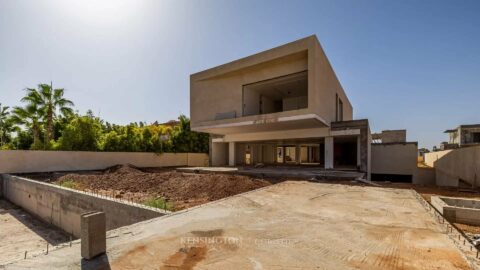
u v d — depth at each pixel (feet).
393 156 64.59
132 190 34.94
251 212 17.76
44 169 55.42
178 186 33.83
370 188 28.78
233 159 70.79
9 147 69.72
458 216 18.71
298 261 10.02
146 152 74.28
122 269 9.34
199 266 9.59
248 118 51.06
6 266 9.51
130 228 14.07
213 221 15.51
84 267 9.44
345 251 11.00
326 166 53.67
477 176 35.76
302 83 54.75
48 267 9.42
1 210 40.11
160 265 9.66
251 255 10.58
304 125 52.26
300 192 25.98
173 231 13.58
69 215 29.50
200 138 89.51
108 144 68.69
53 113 63.87
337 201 21.61
